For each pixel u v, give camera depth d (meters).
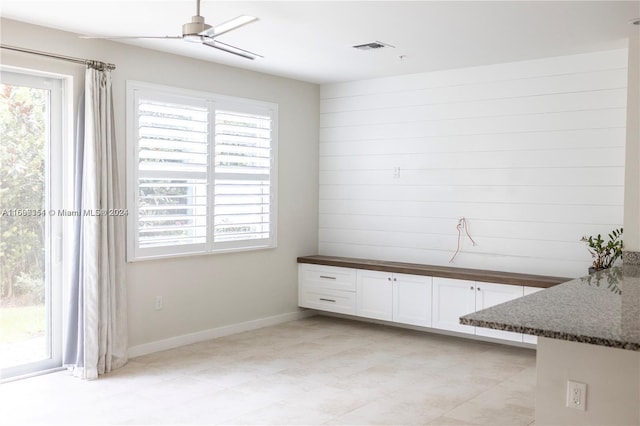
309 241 6.77
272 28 4.37
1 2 3.81
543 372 2.63
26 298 4.50
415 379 4.50
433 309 5.59
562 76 5.20
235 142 5.83
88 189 4.52
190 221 5.47
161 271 5.25
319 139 6.82
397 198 6.25
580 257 5.14
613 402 2.47
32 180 4.50
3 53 4.18
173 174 5.28
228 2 3.76
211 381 4.41
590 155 5.07
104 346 4.57
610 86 4.96
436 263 5.99
